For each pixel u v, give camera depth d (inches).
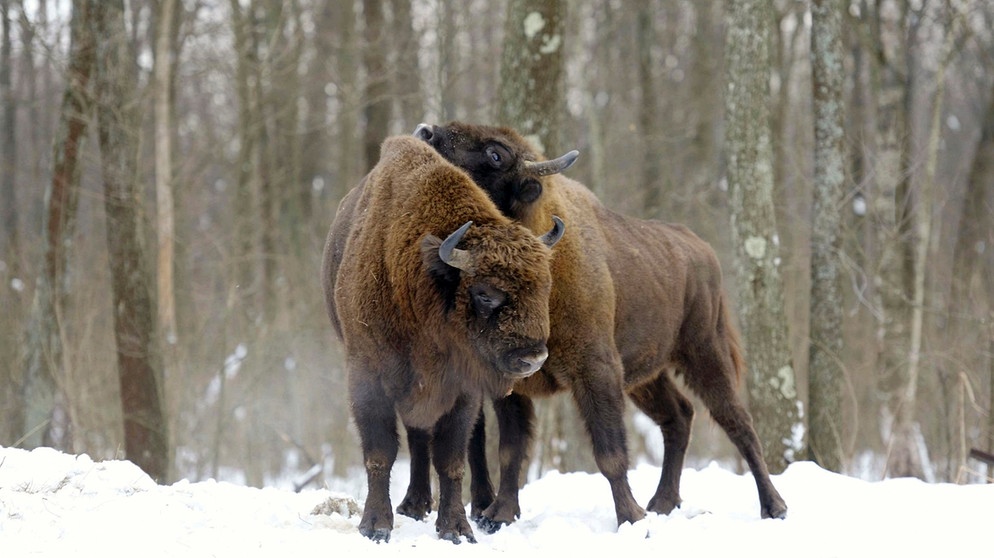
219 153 3186.5
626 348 1135.0
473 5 4025.6
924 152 2383.1
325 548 841.5
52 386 2127.2
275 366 3048.7
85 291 2561.5
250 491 1071.0
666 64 4033.0
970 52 3228.3
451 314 910.4
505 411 1108.5
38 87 4133.9
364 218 995.3
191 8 3297.2
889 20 2277.3
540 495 1309.1
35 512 866.8
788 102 3287.4
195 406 2706.7
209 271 3469.5
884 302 2142.0
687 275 1224.2
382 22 3304.6
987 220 2849.4
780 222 2928.2
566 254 1035.9
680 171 3863.2
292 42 3257.9
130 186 2079.2
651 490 1328.7
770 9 1627.7
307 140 3821.4
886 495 1173.7
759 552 902.4
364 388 943.7
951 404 2186.3
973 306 2431.1
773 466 1596.9
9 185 3698.3
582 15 3225.9
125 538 808.9
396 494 1991.9
